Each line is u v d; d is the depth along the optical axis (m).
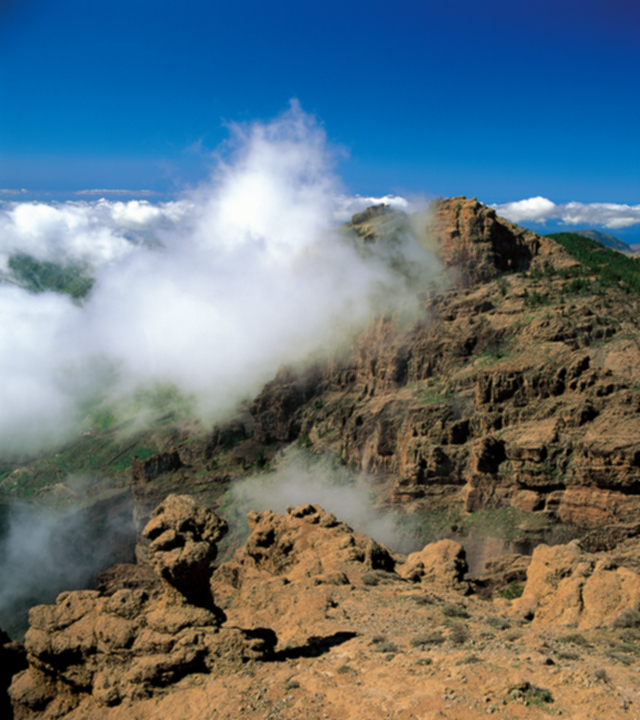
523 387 140.25
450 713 17.22
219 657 23.20
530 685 17.84
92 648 24.20
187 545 24.23
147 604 25.25
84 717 22.75
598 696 16.83
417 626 29.62
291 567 51.00
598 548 104.88
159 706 21.62
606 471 109.94
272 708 19.69
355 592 37.44
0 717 24.91
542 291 183.25
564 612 30.34
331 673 22.02
